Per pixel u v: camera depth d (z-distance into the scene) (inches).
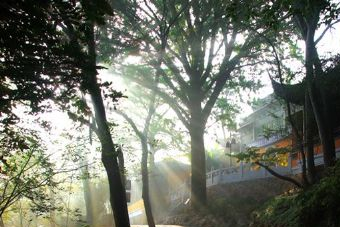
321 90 740.7
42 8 259.9
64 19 274.7
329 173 576.4
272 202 733.9
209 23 959.0
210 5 884.0
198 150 1139.9
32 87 294.8
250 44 1015.0
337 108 902.4
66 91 309.7
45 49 272.5
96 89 310.3
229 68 1090.7
